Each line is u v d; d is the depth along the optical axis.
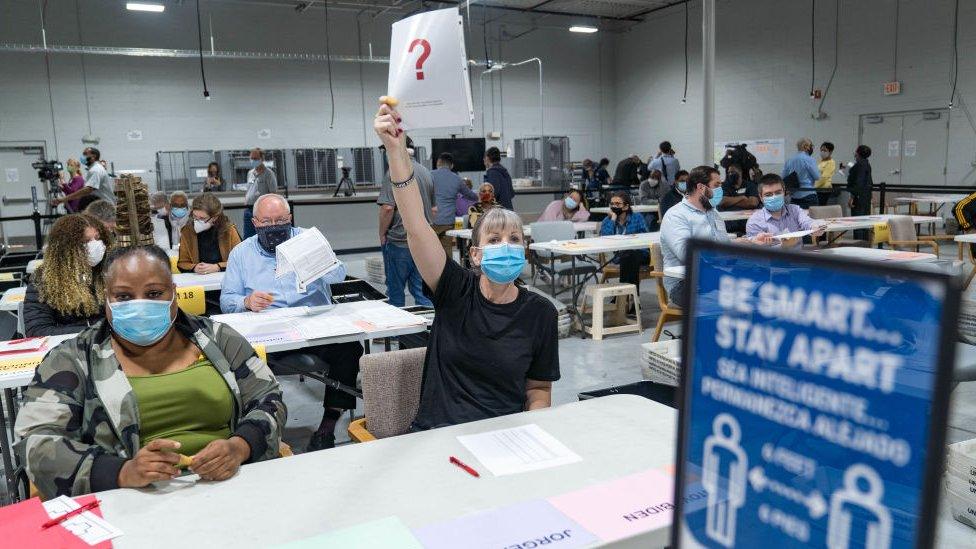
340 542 1.13
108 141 11.36
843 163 11.45
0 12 10.46
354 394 3.00
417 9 13.13
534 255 6.86
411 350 2.14
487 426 1.66
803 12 11.73
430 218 5.39
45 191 10.91
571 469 1.41
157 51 10.62
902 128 10.59
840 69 11.32
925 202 9.64
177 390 1.70
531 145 13.93
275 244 3.37
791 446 0.50
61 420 1.57
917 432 0.43
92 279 2.94
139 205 3.70
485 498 1.29
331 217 9.91
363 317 2.95
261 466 1.47
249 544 1.14
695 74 13.70
